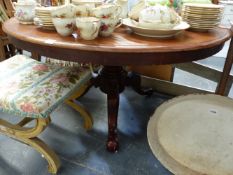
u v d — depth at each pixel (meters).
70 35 0.82
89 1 0.93
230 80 1.45
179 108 0.67
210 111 0.66
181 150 0.53
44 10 0.84
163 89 1.77
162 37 0.82
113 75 1.15
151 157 1.20
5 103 0.92
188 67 1.69
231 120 0.63
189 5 0.90
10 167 1.13
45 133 1.35
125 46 0.72
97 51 0.72
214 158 0.50
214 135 0.57
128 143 1.29
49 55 0.79
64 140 1.30
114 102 1.15
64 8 0.76
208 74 1.62
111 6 0.79
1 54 1.79
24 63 1.21
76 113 1.55
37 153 1.21
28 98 0.92
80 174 1.09
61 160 1.17
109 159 1.18
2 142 1.28
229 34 0.93
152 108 1.62
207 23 0.89
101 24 0.79
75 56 0.75
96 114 1.54
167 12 0.80
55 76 1.09
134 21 0.89
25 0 0.98
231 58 1.24
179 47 0.73
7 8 1.52
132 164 1.16
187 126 0.60
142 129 1.41
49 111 0.92
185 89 1.68
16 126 1.10
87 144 1.28
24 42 0.83
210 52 0.84
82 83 1.14
